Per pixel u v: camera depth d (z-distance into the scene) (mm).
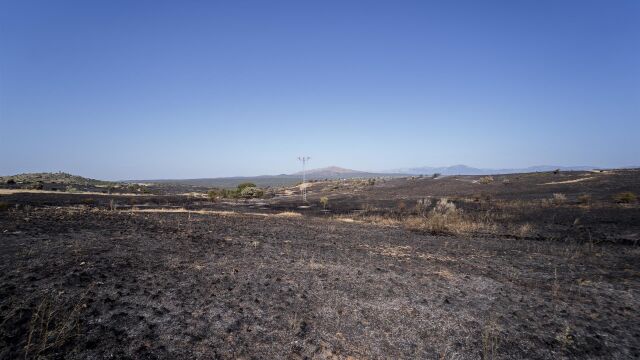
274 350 5191
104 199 40844
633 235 16641
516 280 9531
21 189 52125
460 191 49000
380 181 75688
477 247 14539
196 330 5512
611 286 9141
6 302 5582
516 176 59500
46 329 4891
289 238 14766
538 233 18312
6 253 8586
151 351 4816
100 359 4504
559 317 7035
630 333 6449
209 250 11062
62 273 7203
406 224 21719
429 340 5852
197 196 55781
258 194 56531
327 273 9125
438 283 8789
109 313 5703
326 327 6043
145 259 9117
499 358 5395
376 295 7672
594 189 38469
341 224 21938
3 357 4281
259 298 7039
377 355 5316
